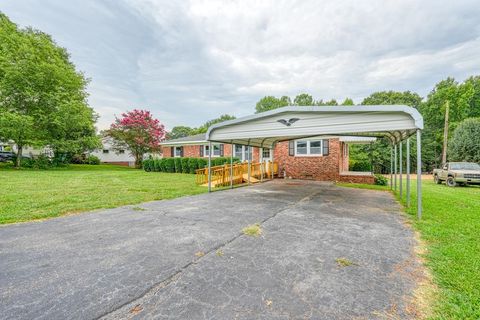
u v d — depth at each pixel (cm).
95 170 2152
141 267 283
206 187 1035
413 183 1388
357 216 542
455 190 1084
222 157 1830
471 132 1922
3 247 343
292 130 730
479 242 366
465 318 193
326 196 832
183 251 331
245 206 646
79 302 214
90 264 290
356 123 617
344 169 1747
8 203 620
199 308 206
